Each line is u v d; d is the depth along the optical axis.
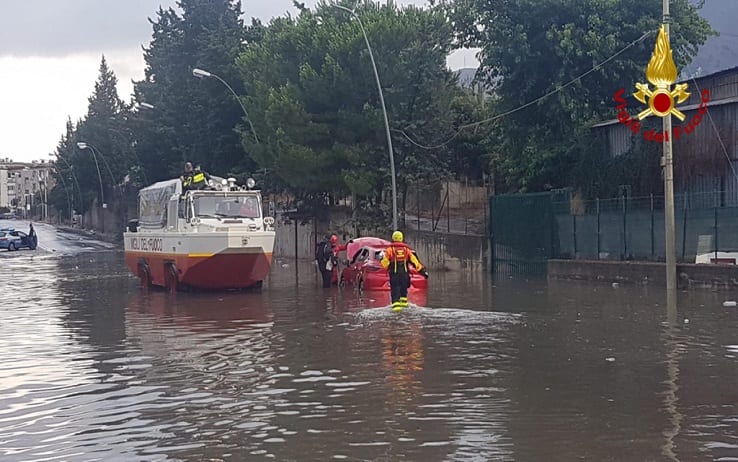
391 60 38.75
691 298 21.89
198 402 10.41
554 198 31.45
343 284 29.27
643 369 11.88
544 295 24.12
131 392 11.16
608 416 9.16
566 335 15.51
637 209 27.48
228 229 26.30
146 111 73.69
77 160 104.88
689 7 36.66
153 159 69.56
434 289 26.91
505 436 8.41
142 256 31.19
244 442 8.44
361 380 11.52
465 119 44.81
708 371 11.65
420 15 40.47
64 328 18.66
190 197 27.44
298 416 9.50
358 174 38.94
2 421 9.62
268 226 27.52
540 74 36.97
